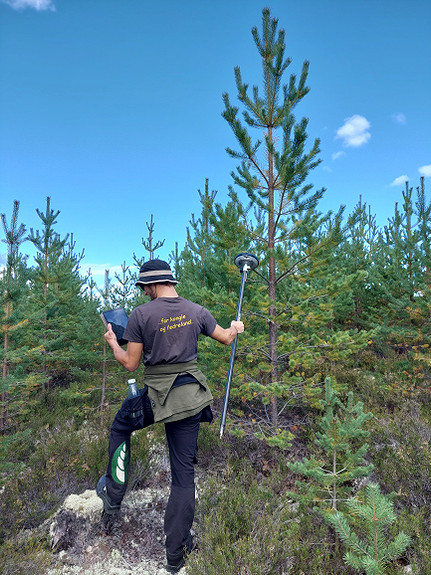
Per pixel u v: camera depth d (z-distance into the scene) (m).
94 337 7.05
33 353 6.13
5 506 3.52
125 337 2.58
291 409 5.34
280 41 4.70
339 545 2.68
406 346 7.48
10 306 5.71
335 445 2.78
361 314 8.98
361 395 5.64
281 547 2.57
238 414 4.98
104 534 3.02
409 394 5.67
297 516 3.00
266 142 4.75
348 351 4.49
